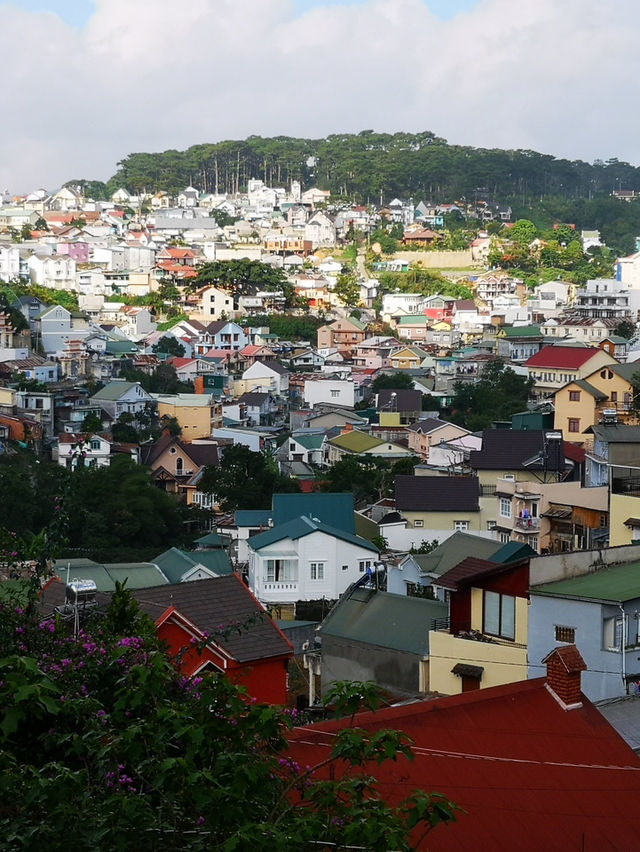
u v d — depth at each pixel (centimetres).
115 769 1370
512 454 6531
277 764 1427
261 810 1309
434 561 4181
